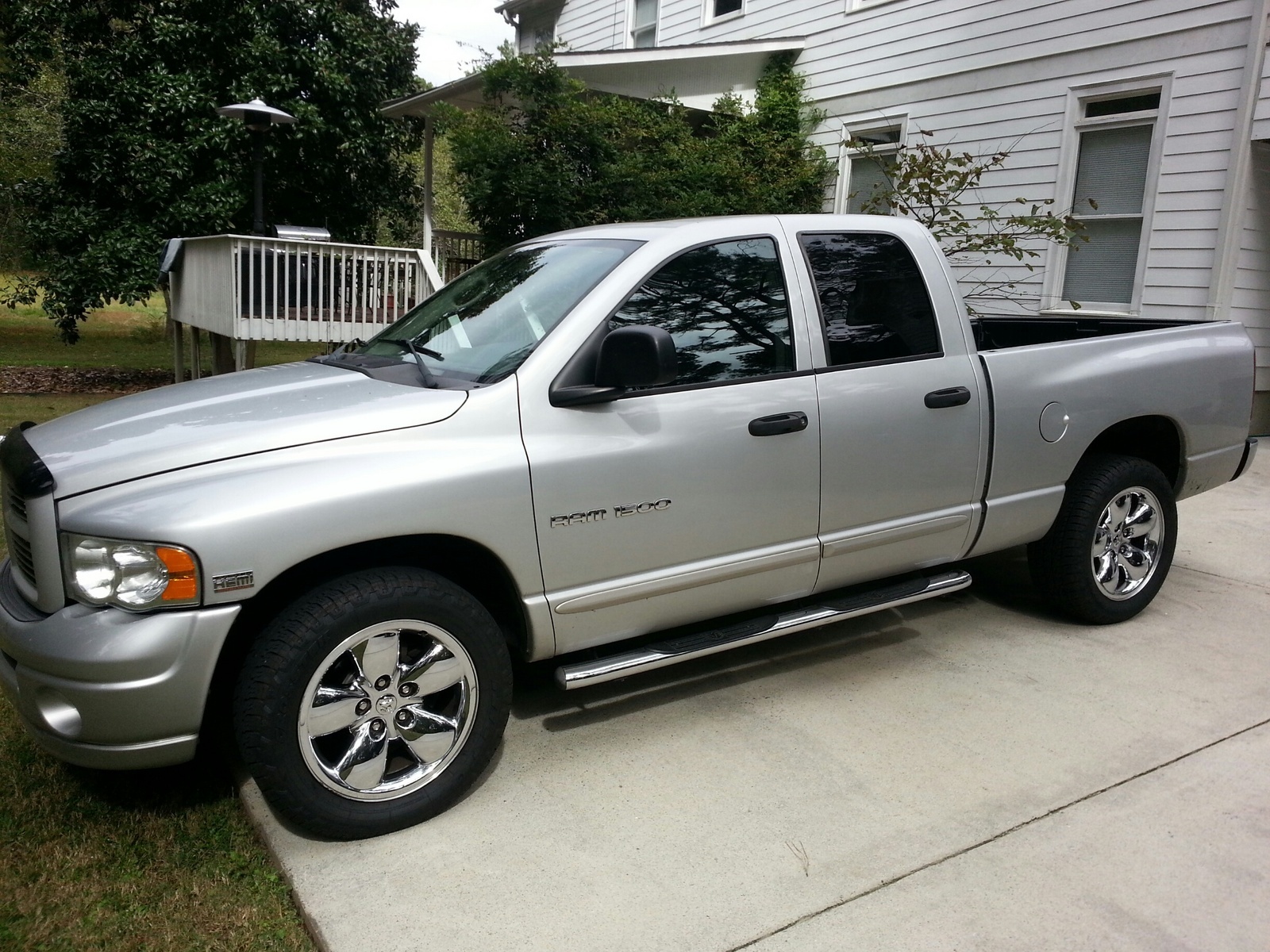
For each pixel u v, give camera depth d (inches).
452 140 426.3
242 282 365.7
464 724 114.9
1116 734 134.6
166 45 572.1
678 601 130.2
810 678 153.5
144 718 98.6
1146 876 103.5
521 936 94.2
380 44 633.0
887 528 145.5
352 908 98.0
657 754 129.2
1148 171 346.3
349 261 398.0
